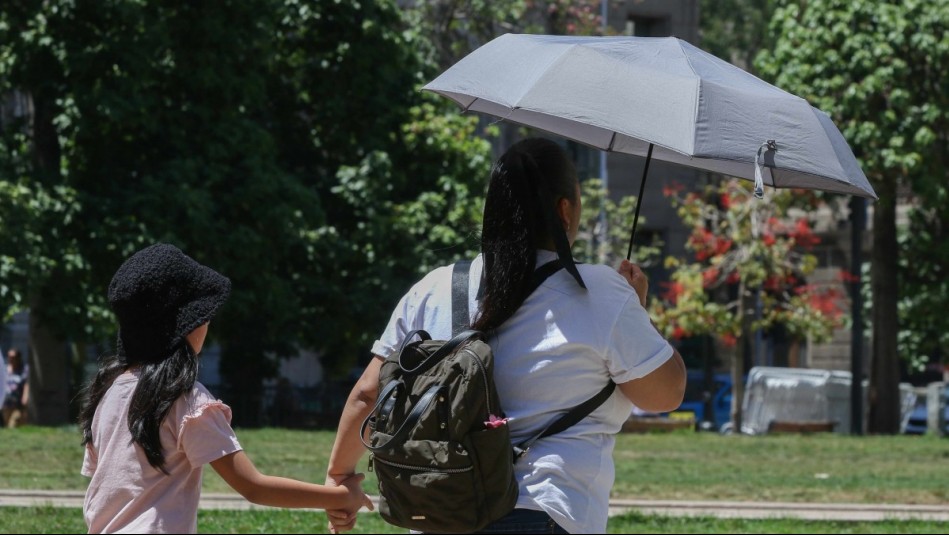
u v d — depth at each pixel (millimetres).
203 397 5551
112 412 5582
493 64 5906
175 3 32156
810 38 35750
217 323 33594
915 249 39125
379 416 5152
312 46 36250
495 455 5000
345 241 34469
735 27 56594
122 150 32625
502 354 5344
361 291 34094
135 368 5668
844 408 42531
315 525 14383
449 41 42062
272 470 18453
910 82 35312
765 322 39500
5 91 32375
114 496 5473
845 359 57844
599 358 5332
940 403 38125
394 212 34719
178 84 32562
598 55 5691
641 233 55875
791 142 5629
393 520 5199
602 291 5395
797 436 32062
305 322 34750
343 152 36750
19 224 28859
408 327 5566
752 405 43500
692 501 17438
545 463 5234
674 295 46000
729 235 39844
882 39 34562
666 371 5391
